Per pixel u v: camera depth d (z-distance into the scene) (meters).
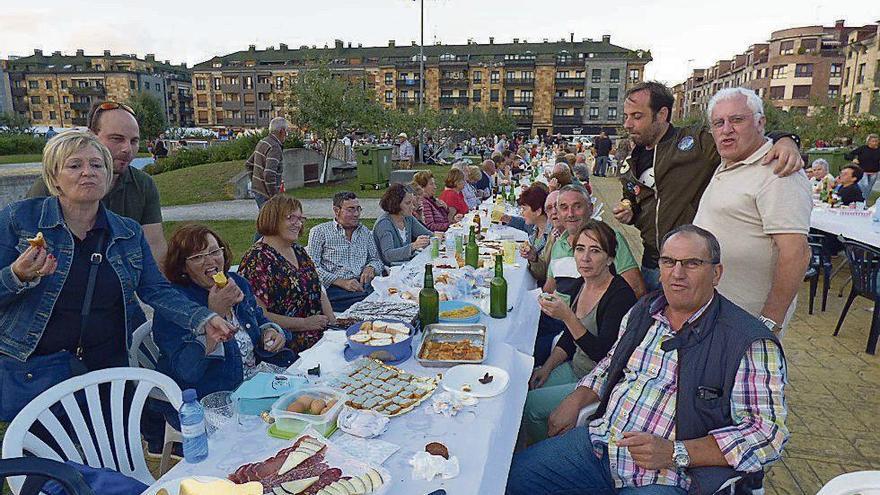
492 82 57.44
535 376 2.72
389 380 1.84
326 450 1.43
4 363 1.85
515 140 35.41
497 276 2.71
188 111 77.50
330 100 15.76
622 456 1.82
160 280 2.13
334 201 3.87
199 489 1.18
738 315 1.70
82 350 1.96
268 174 6.42
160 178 14.11
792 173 2.01
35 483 1.25
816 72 45.81
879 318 4.01
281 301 2.92
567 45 59.06
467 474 1.38
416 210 5.75
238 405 1.65
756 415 1.61
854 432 3.03
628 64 54.81
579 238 2.55
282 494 1.22
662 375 1.80
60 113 67.94
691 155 2.51
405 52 62.69
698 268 1.69
